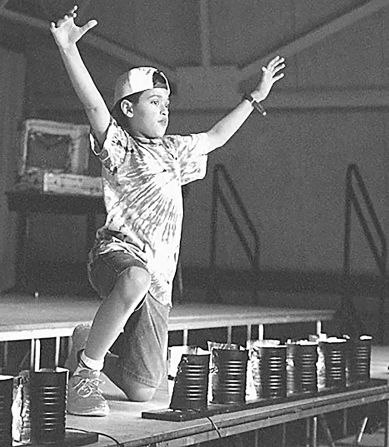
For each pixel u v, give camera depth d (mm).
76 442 5957
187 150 8008
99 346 7086
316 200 19078
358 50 17656
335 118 18297
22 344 13609
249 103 8477
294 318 13758
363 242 18906
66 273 21219
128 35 18969
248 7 17891
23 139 17719
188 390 7027
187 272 20344
